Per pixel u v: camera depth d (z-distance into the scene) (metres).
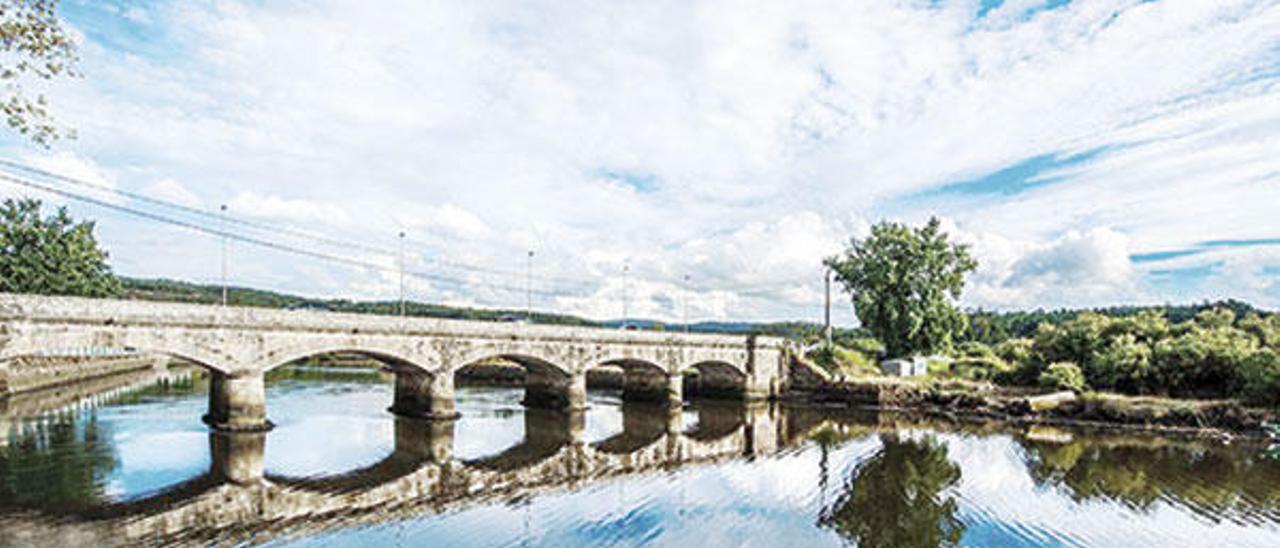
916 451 45.56
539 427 53.50
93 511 27.45
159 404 57.03
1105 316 76.50
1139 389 64.12
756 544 26.38
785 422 60.81
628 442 48.53
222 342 42.88
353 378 90.56
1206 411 55.28
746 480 36.69
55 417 49.28
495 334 57.59
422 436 46.66
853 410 70.81
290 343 45.84
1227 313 77.25
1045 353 74.19
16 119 22.17
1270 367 55.53
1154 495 33.88
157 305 40.16
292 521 27.11
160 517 27.02
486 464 39.03
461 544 25.23
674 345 72.75
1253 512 31.20
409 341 52.00
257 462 36.53
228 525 26.38
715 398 82.44
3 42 20.91
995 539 27.22
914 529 28.34
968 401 67.06
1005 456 43.72
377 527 26.84
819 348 88.31
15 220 75.31
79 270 80.19
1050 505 32.09
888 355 86.06
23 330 35.47
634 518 29.27
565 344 62.69
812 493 34.00
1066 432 54.50
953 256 85.25
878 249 85.25
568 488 34.09
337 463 37.41
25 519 26.30
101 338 38.09
